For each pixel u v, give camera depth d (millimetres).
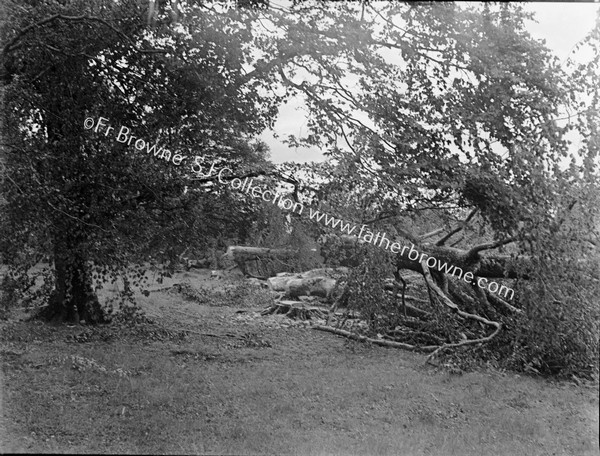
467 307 11117
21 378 7332
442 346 9797
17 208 8875
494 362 9383
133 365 8414
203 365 8836
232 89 9891
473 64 8492
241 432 6203
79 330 10312
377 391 7922
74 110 9688
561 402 7668
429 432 6621
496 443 6504
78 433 5945
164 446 5750
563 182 8312
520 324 9250
